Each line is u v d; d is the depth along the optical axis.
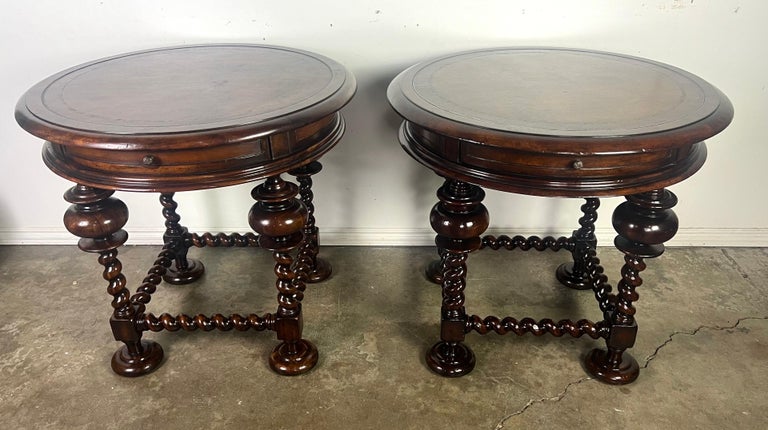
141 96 1.38
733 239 2.18
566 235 2.18
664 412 1.48
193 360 1.67
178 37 1.86
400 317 1.84
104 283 2.02
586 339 1.74
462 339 1.58
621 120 1.22
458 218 1.40
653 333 1.75
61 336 1.76
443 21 1.82
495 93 1.41
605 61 1.69
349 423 1.46
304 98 1.34
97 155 1.21
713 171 2.05
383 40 1.85
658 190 1.33
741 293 1.93
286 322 1.57
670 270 2.06
